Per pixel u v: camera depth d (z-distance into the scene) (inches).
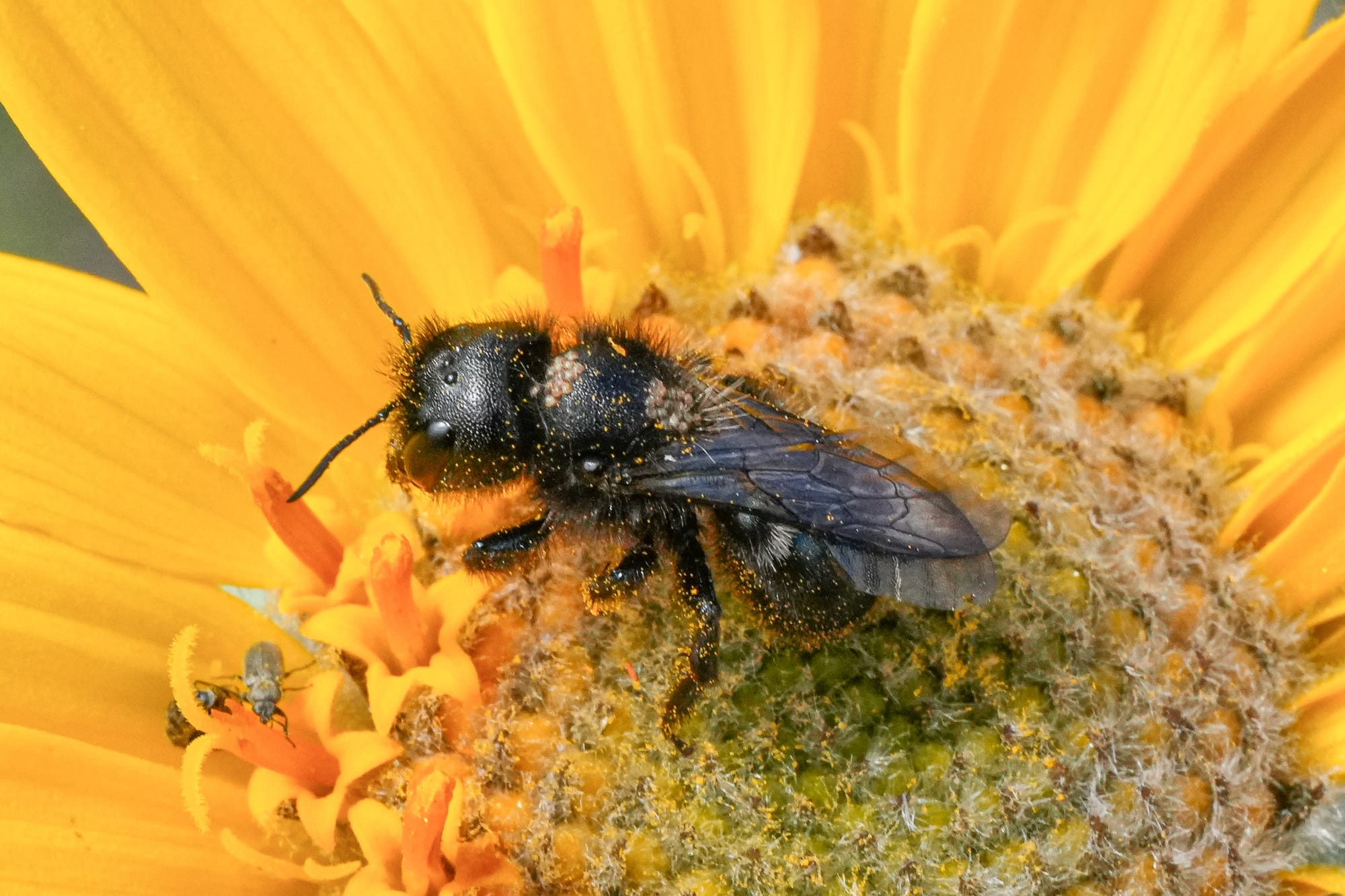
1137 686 3.9
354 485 4.1
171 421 4.1
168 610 4.0
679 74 4.2
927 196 4.2
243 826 4.0
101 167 4.0
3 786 3.9
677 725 3.8
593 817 3.9
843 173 4.3
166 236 4.0
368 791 3.9
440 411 3.9
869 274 4.2
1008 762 3.9
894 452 3.9
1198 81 4.1
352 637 3.9
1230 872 3.9
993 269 4.2
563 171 4.2
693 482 4.0
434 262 4.2
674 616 3.9
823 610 3.9
